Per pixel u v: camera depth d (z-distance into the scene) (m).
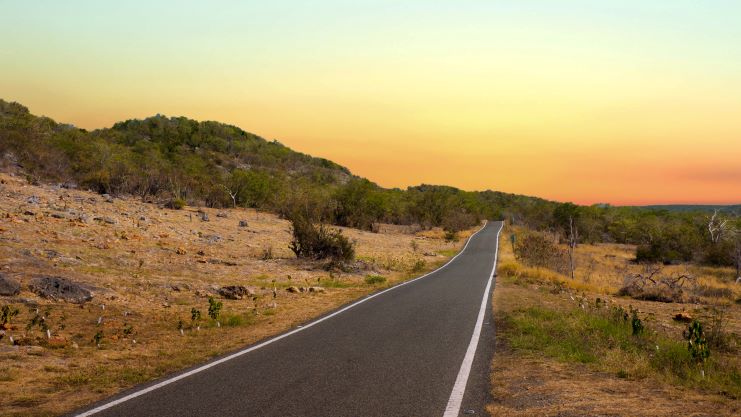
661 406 5.02
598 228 86.19
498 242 53.47
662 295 20.05
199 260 21.58
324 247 25.92
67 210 27.12
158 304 12.97
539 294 16.81
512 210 129.00
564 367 6.78
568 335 8.92
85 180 44.69
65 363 7.39
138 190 48.00
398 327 10.05
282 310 13.06
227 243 29.75
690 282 27.44
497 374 6.39
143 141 119.38
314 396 5.42
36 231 20.56
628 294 20.61
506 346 8.20
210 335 9.82
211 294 15.11
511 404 5.13
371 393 5.52
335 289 17.88
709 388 5.86
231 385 5.90
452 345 8.27
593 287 21.75
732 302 20.67
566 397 5.37
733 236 53.84
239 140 167.88
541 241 34.50
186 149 137.00
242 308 13.28
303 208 52.00
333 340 8.74
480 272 25.20
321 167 179.75
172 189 51.31
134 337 9.46
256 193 60.75
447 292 16.67
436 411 4.91
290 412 4.88
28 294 11.50
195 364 7.14
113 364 7.40
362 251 36.38
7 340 8.43
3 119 48.50
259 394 5.51
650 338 9.48
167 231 29.17
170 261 20.33
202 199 56.69
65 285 12.11
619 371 6.43
